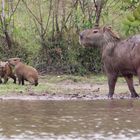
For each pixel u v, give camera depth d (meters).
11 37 32.59
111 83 24.30
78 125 16.52
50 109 19.73
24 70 27.06
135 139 14.41
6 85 26.80
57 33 32.25
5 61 30.08
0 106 20.56
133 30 31.41
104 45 24.52
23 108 20.00
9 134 15.23
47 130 15.78
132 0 32.31
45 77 30.22
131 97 24.02
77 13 32.22
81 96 23.88
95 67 31.56
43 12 33.03
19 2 33.16
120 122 16.97
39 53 32.09
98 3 32.16
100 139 14.47
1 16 32.41
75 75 31.36
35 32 32.59
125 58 23.77
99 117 17.92
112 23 32.72
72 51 31.70
